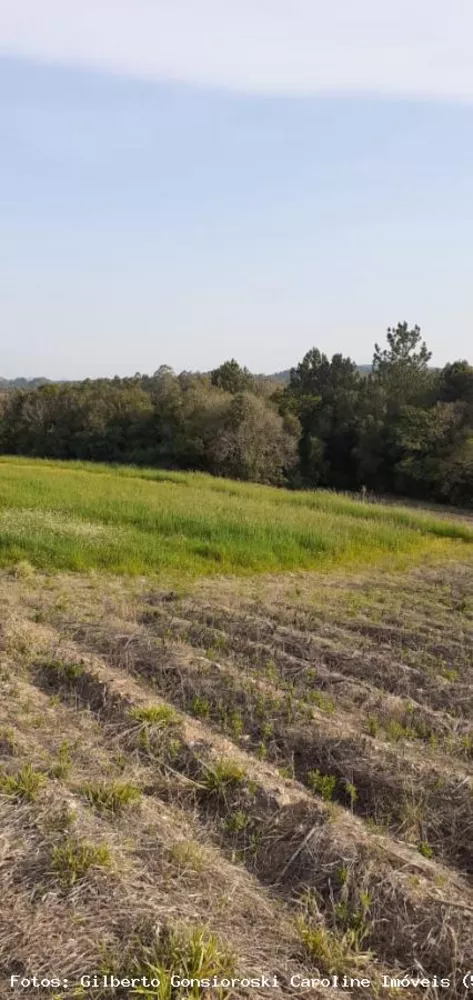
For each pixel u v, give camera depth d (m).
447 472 41.69
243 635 9.02
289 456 48.59
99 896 3.80
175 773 5.27
